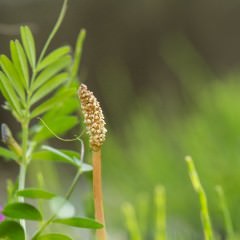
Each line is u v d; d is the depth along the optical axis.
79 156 0.68
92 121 0.60
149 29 6.45
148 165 2.27
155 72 6.34
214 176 1.86
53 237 0.62
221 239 1.11
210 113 2.31
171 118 2.83
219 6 6.46
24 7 5.71
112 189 2.35
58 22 0.67
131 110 3.23
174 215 2.03
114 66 6.23
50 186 0.97
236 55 6.42
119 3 6.40
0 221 0.63
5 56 0.64
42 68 0.67
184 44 3.89
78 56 0.72
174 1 6.46
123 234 1.95
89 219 0.61
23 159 0.66
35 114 0.66
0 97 2.26
